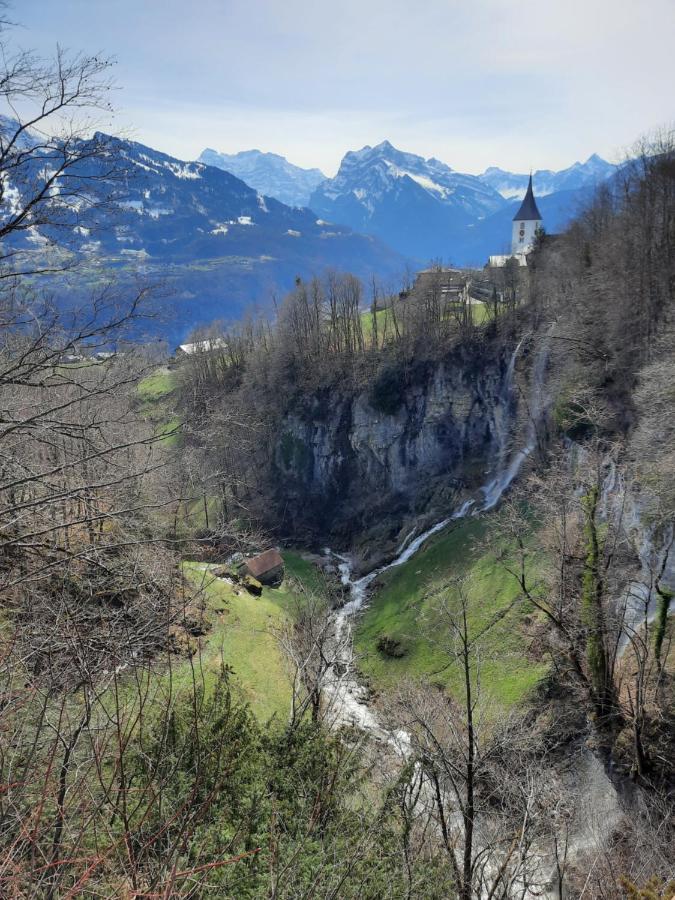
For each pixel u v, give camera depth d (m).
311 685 31.09
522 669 39.78
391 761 26.53
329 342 94.19
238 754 15.34
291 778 15.96
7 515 13.79
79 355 12.94
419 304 84.25
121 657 11.65
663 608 30.27
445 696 39.88
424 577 59.22
